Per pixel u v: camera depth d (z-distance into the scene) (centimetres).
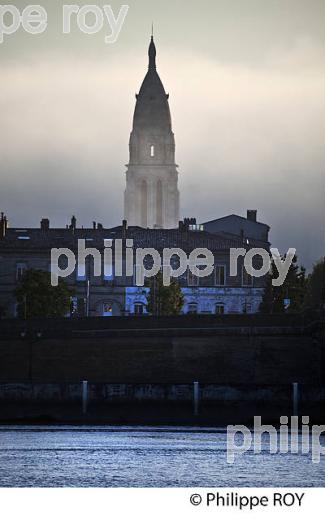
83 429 18125
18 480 14125
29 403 18925
